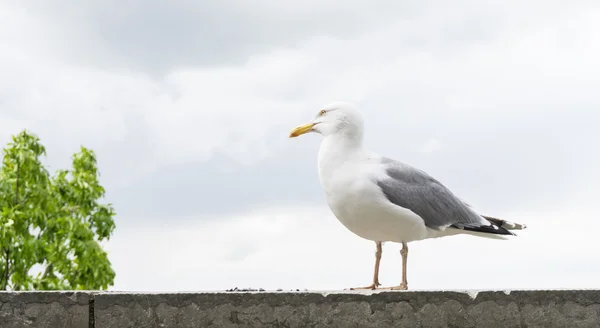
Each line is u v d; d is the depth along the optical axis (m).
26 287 16.17
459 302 4.97
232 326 4.91
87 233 16.47
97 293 4.91
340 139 6.43
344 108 6.46
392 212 6.24
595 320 4.99
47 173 16.28
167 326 4.89
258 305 4.92
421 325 4.95
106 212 17.66
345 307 4.94
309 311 4.93
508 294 4.99
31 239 15.83
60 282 16.50
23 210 15.88
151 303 4.90
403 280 6.42
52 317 4.88
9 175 16.02
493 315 4.97
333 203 6.42
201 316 4.91
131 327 4.89
